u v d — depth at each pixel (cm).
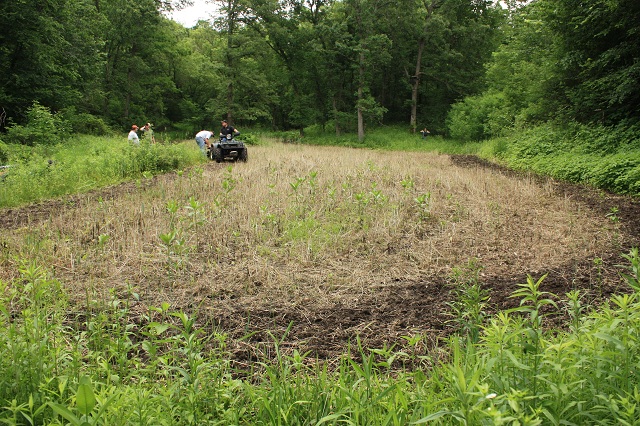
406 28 3978
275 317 459
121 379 316
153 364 310
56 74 2645
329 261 620
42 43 2420
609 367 262
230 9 3541
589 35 1673
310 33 3866
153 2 3697
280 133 4028
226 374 312
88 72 2786
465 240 721
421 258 629
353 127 4134
